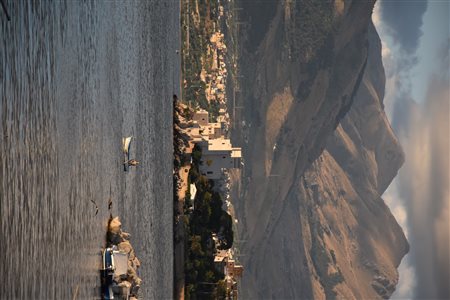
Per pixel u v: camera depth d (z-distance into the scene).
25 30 88.94
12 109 84.50
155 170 191.75
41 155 94.25
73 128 110.56
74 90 111.88
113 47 144.62
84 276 110.88
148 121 186.00
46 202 95.19
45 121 96.44
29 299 86.62
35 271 89.06
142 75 180.75
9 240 81.75
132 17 168.50
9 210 82.38
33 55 91.88
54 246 97.00
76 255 107.19
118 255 124.44
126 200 150.50
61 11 104.81
